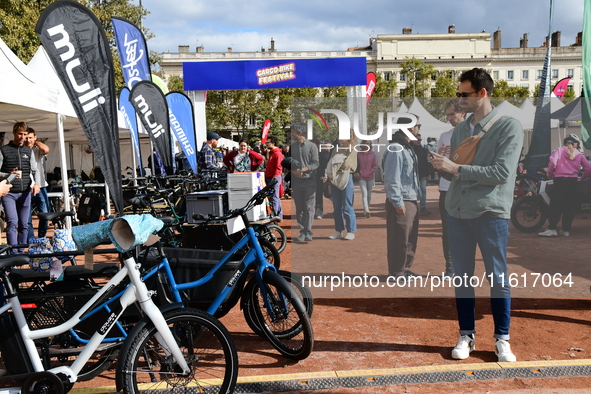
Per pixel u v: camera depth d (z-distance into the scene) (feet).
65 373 9.43
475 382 10.84
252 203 12.14
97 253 11.21
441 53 288.51
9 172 23.21
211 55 279.28
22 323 9.66
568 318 14.88
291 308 12.59
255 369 11.72
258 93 168.55
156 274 11.60
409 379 10.93
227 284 11.94
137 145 36.22
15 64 21.26
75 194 39.75
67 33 14.67
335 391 10.58
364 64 50.19
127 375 9.23
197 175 34.19
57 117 26.66
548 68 42.47
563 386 10.58
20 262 9.51
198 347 12.16
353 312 15.90
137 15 88.89
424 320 15.02
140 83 30.86
